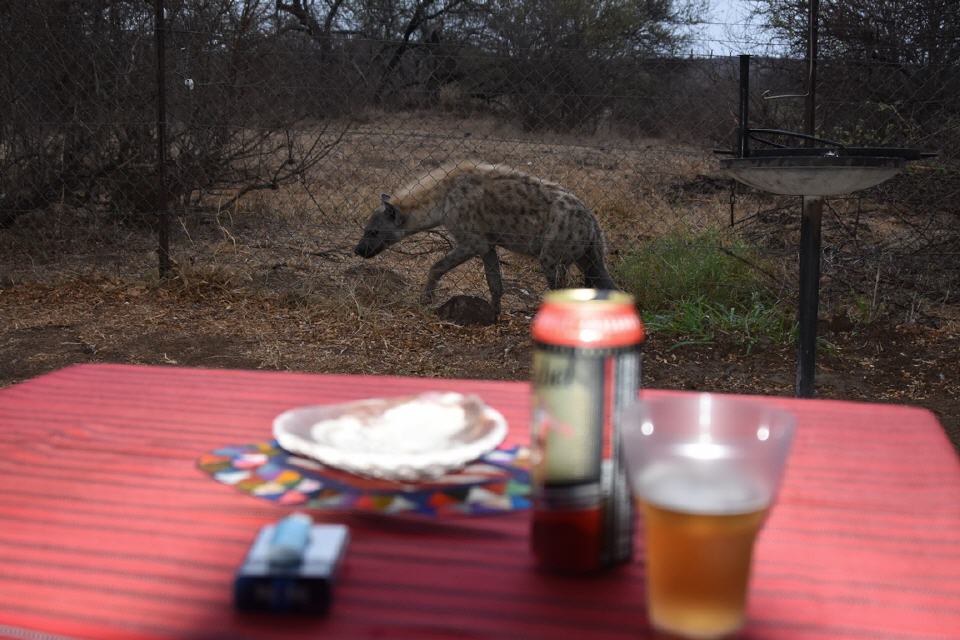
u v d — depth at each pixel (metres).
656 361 5.07
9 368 4.72
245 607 0.92
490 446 1.25
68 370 1.96
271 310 5.89
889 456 1.43
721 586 0.83
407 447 1.27
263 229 8.08
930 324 5.64
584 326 0.95
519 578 0.98
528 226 5.97
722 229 7.41
